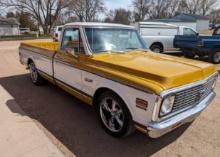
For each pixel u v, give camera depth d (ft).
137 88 10.18
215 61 36.45
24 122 14.01
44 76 19.56
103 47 14.35
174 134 12.92
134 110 10.54
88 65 13.28
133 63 11.99
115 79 11.32
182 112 10.83
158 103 9.53
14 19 182.50
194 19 158.30
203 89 11.75
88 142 12.05
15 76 25.77
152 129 9.77
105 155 11.04
